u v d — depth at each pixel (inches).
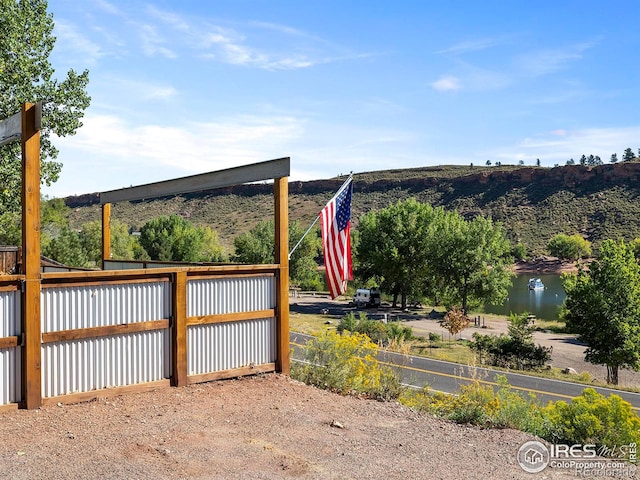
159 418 251.6
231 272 326.0
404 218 2295.8
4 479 180.7
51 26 803.4
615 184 6240.2
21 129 253.9
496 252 2139.5
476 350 1170.6
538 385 823.7
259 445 226.8
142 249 2908.5
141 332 290.5
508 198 6525.6
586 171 6441.9
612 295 1176.8
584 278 1214.9
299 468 206.4
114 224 2797.7
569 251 5369.1
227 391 302.7
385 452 233.3
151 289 294.7
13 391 249.0
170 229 3405.5
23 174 250.7
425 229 2229.3
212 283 318.3
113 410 258.1
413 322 1898.4
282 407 284.2
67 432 226.7
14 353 249.3
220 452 216.5
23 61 734.5
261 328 342.3
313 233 2832.2
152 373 295.1
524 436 282.5
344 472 207.0
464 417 304.0
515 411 313.7
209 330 317.7
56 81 802.2
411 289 2311.8
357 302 2262.6
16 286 249.4
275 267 346.9
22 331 250.1
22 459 197.2
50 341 257.4
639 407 726.5
